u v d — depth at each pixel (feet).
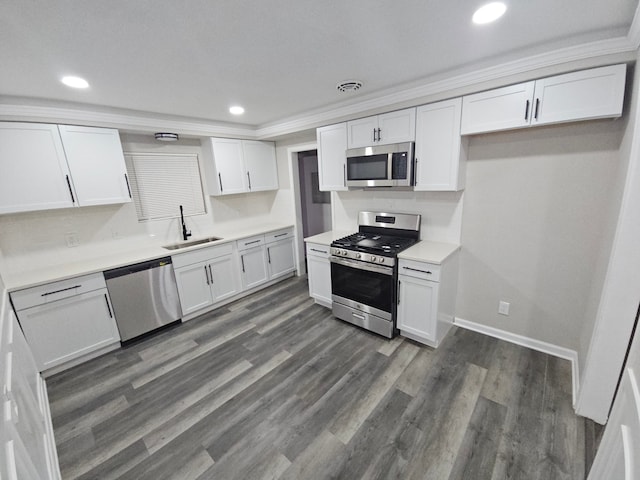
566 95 5.93
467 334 8.93
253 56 5.80
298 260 14.85
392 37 5.26
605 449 3.36
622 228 4.77
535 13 4.58
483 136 7.86
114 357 8.67
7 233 8.23
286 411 6.39
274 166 14.12
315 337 9.25
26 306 7.37
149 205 11.14
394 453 5.31
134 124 9.36
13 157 7.45
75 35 4.62
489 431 5.63
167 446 5.69
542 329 7.87
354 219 11.46
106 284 8.65
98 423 6.30
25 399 4.78
